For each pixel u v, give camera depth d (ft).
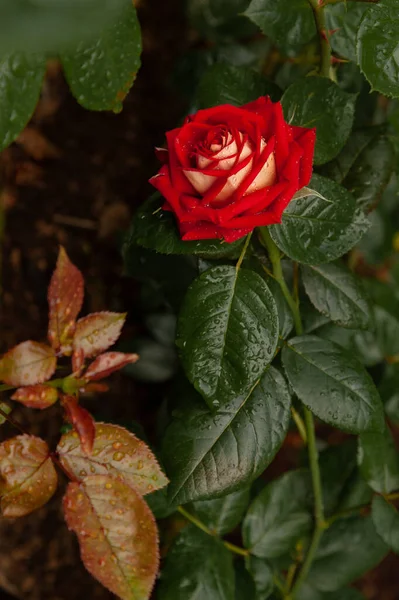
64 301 2.39
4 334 3.31
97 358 2.39
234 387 2.40
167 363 3.15
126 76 2.37
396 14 2.32
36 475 2.35
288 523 2.75
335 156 2.60
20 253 3.39
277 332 2.42
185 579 2.63
